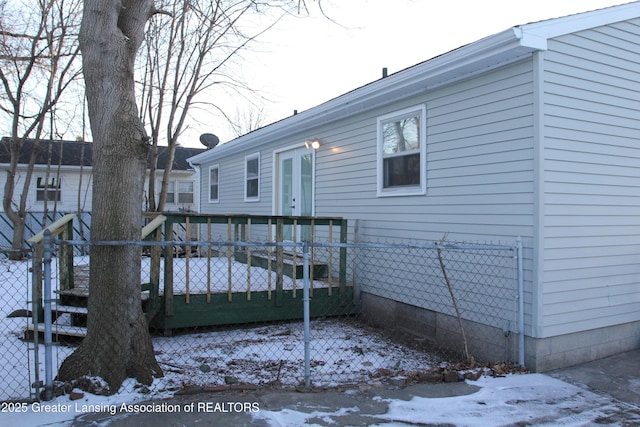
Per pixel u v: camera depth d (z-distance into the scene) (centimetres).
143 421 338
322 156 865
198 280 743
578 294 498
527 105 480
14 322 589
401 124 672
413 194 640
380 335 641
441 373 450
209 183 1472
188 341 584
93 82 396
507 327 500
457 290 568
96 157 399
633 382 449
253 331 641
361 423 348
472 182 548
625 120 538
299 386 417
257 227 1117
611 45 525
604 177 519
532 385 437
